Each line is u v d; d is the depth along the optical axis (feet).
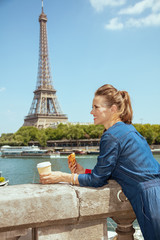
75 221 8.43
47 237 8.23
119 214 9.01
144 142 8.64
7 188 8.71
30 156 318.04
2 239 7.93
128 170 8.12
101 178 8.47
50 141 467.11
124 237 9.46
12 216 7.55
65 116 527.40
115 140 8.25
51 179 9.16
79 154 315.37
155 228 7.45
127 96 9.52
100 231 8.93
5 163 249.14
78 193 8.34
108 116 9.39
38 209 7.81
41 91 509.35
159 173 8.16
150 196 7.64
